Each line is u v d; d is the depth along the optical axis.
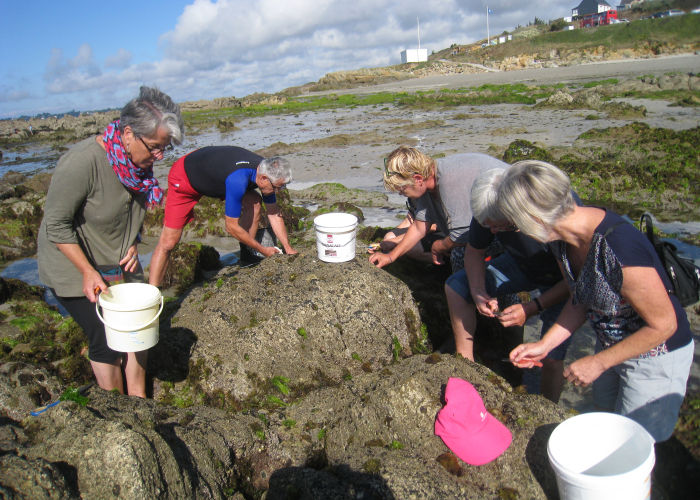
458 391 2.59
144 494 2.12
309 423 3.04
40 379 3.20
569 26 73.25
